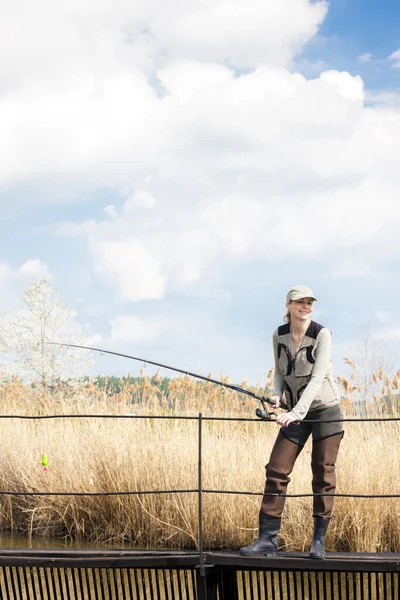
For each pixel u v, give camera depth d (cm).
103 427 913
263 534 508
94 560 519
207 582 509
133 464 809
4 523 866
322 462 495
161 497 788
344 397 923
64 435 936
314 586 523
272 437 906
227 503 755
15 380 1272
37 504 845
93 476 824
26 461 889
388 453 771
